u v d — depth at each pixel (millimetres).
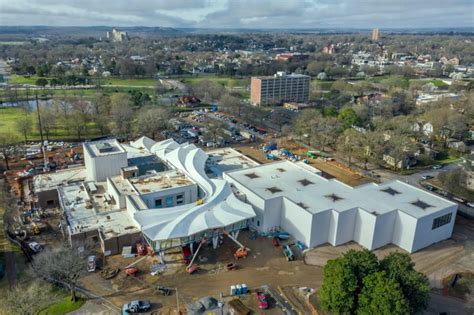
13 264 86625
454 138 189500
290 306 75438
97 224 96625
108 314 72188
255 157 164875
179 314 72375
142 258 89375
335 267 70812
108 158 119000
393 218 96375
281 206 102812
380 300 64188
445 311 75125
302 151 174500
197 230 86500
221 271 85938
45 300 72250
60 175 128250
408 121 195250
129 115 198750
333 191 107375
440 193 131750
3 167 146875
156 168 129250
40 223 103375
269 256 92125
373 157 162250
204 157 131750
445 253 95188
